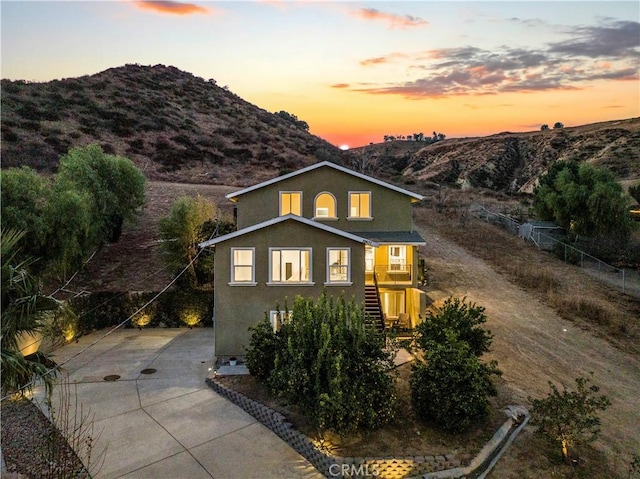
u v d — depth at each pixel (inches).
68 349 729.0
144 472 397.7
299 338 477.4
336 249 681.6
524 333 792.3
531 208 1647.4
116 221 1128.8
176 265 957.8
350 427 420.8
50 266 761.6
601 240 1224.8
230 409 528.4
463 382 463.8
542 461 433.7
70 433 444.5
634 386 625.3
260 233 674.2
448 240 1391.5
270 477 400.2
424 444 443.2
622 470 432.8
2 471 370.0
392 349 525.3
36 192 740.0
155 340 789.9
